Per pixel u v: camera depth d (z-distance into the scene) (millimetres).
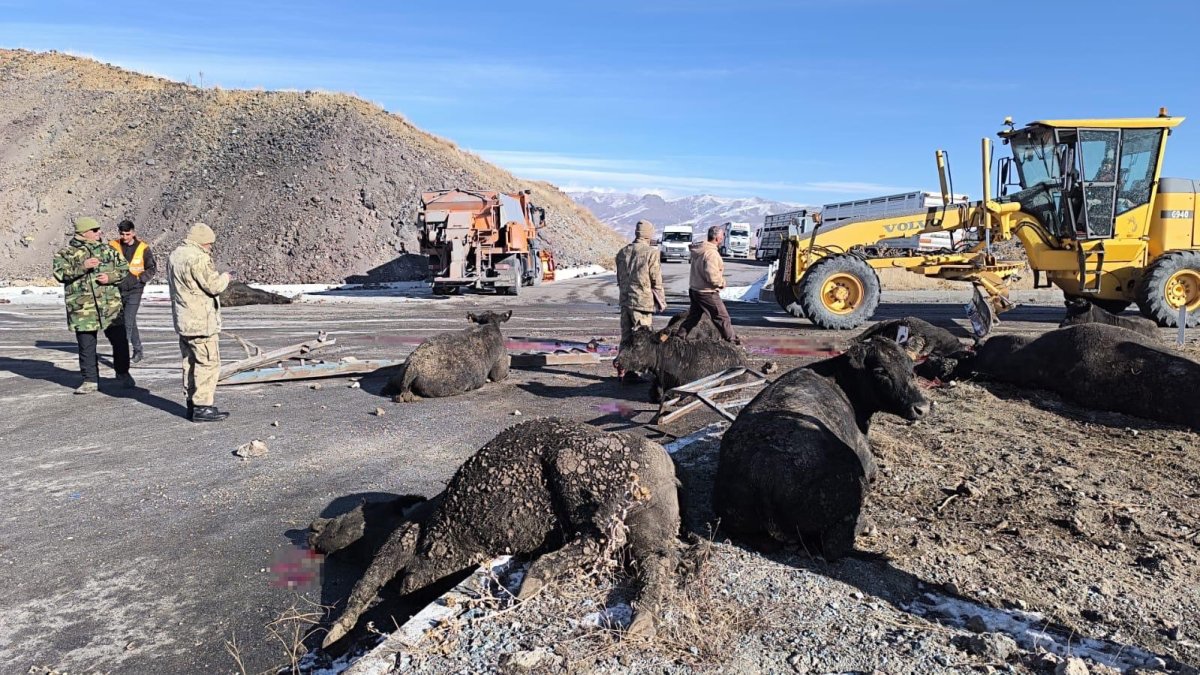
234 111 49250
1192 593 4285
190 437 7621
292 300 23516
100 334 14898
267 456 6984
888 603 4020
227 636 4059
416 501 5113
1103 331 8844
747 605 3834
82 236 9445
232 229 39125
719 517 4891
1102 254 15258
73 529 5387
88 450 7211
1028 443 7227
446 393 9320
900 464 6523
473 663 3320
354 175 42281
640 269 9797
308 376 10398
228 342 14008
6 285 32125
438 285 26047
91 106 51312
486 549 4230
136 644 3992
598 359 11641
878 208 33656
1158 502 5727
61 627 4148
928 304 22000
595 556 3967
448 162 48500
